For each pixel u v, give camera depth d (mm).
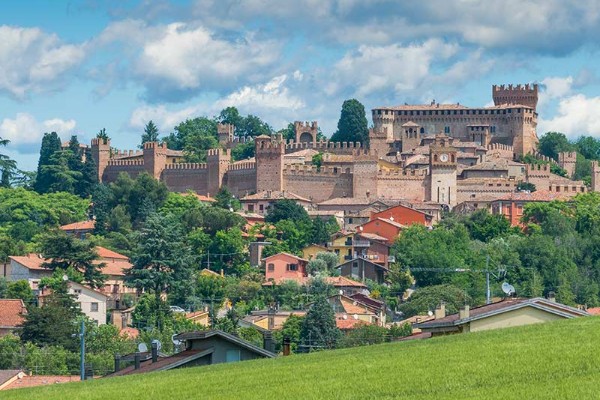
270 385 142500
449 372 141625
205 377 151375
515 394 129625
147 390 145375
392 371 145000
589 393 127812
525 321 179000
